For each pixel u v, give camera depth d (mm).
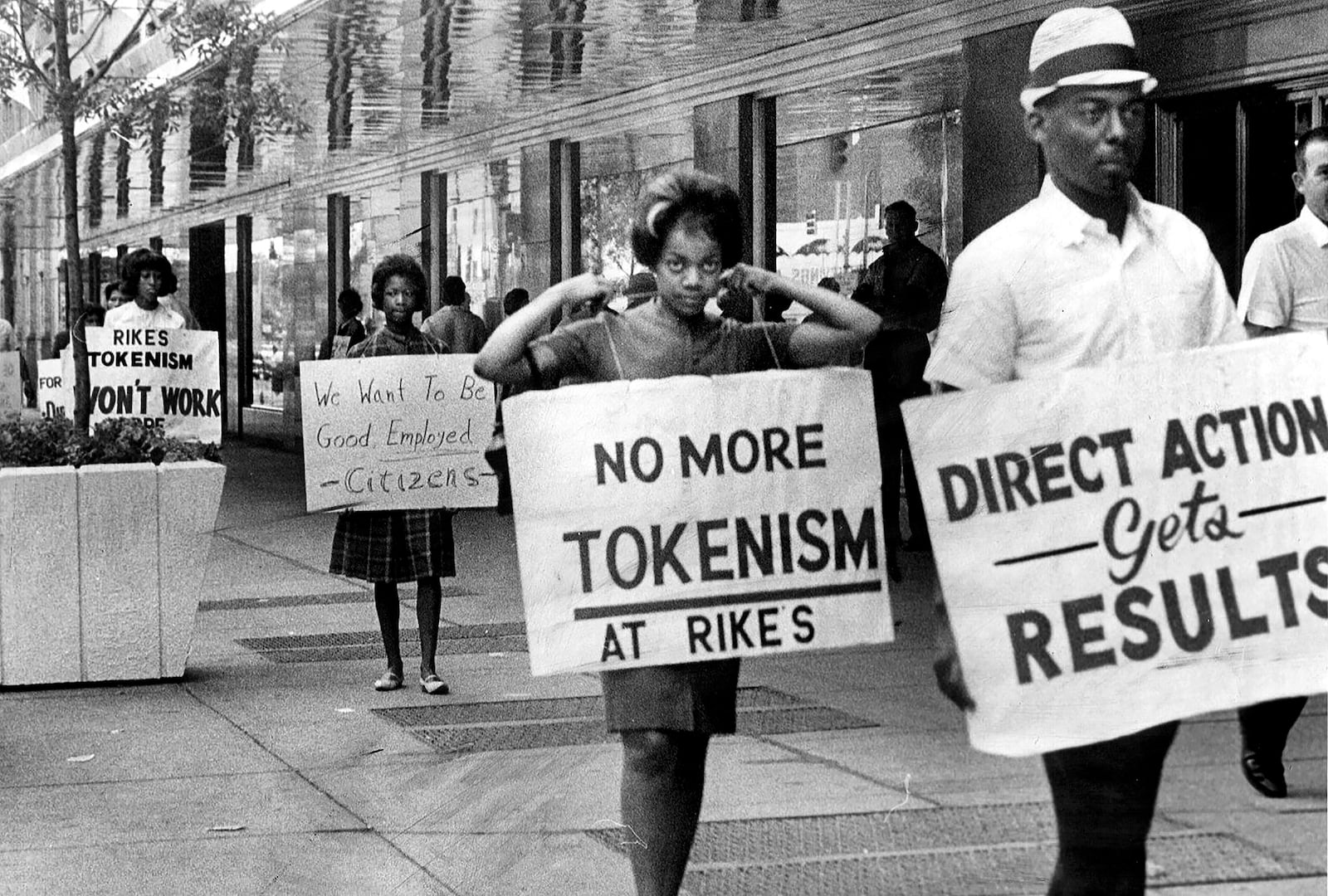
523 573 5230
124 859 6875
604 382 5266
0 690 10375
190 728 9219
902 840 4441
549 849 6594
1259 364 3895
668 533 5180
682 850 5258
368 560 10086
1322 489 3863
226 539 18391
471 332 20531
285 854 6871
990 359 4141
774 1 15883
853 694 5191
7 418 11766
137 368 13164
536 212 24359
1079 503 3951
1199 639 3896
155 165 31203
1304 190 6168
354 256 31422
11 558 10375
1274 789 3727
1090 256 4090
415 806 7445
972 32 15250
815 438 5180
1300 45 12250
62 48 13297
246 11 14000
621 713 5277
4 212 46594
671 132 21422
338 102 23359
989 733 3990
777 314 9023
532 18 17141
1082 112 4039
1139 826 3854
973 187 15227
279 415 34406
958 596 4000
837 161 18875
